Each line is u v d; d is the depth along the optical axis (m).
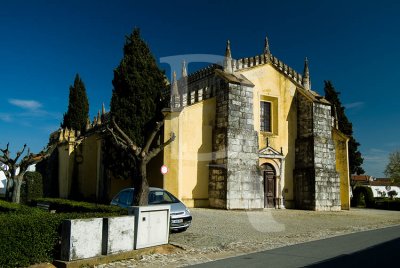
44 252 10.14
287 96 32.66
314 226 20.52
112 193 29.97
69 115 48.84
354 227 20.59
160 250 12.45
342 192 34.12
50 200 21.83
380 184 80.69
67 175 36.59
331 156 31.83
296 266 10.18
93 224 10.79
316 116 31.64
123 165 27.30
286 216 24.81
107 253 10.99
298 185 31.69
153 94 29.28
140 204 13.77
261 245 14.15
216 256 12.01
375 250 12.80
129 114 27.95
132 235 11.77
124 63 28.55
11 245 9.45
